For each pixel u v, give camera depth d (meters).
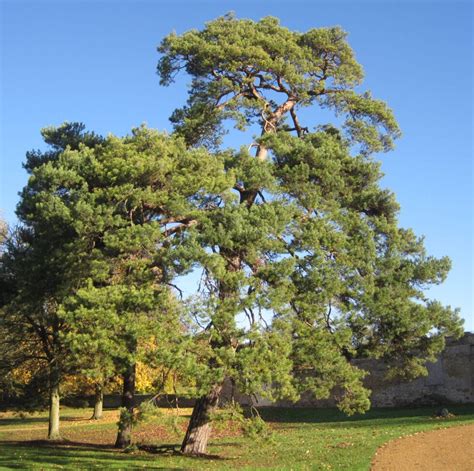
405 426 23.84
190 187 16.11
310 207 17.95
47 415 44.03
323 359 16.45
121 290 14.77
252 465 16.19
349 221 18.41
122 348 14.17
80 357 15.27
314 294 16.30
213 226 15.65
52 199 16.14
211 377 14.20
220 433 27.22
